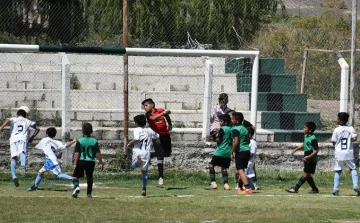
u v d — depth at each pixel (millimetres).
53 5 66188
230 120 46656
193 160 55531
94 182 50688
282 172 54938
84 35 66438
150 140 42781
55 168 44562
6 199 39000
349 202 40844
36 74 67562
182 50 52594
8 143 53812
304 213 35219
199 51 52750
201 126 62906
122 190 46156
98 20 66500
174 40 70000
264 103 64000
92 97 65125
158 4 68938
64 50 50906
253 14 75750
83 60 70562
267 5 83500
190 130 57844
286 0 105000
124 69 54062
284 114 62156
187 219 33031
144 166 42375
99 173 53188
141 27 68250
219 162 46750
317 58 76688
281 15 87000
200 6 70562
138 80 67875
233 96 64812
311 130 45625
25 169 51688
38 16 66312
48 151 44781
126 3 53625
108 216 33562
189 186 49062
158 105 65125
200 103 65500
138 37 68625
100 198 40375
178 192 45281
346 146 44438
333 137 44812
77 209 35656
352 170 44688
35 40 65625
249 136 46531
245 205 38469
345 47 79438
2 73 67250
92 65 70688
